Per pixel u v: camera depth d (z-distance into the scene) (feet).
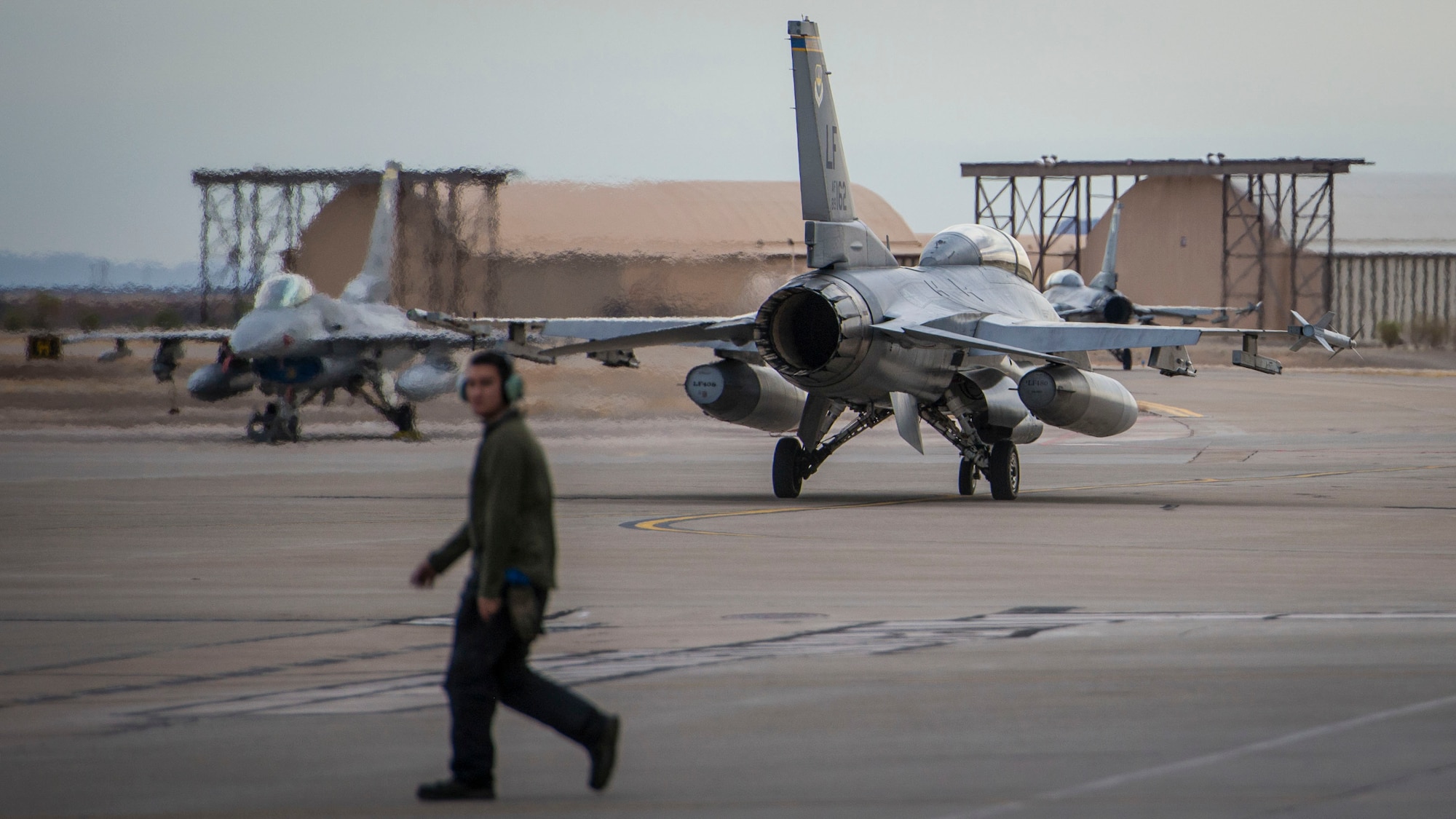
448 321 287.89
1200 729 99.09
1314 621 141.49
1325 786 85.20
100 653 128.88
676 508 257.14
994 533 217.56
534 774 90.12
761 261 572.10
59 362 588.91
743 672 118.52
